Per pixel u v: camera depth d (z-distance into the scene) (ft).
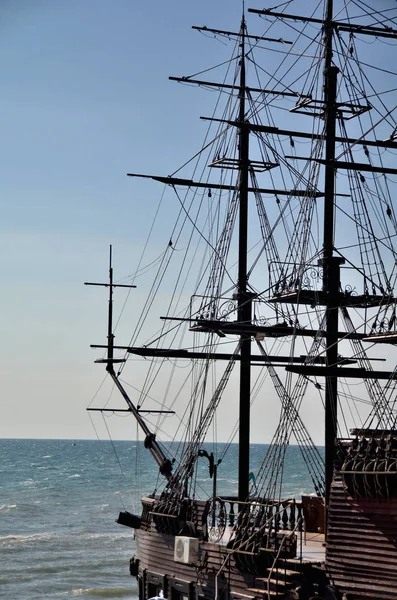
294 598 131.44
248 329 192.95
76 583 312.29
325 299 172.55
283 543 138.41
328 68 180.55
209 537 168.96
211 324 191.93
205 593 156.87
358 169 177.68
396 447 127.65
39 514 521.24
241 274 202.80
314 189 176.04
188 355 210.79
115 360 228.22
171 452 203.72
